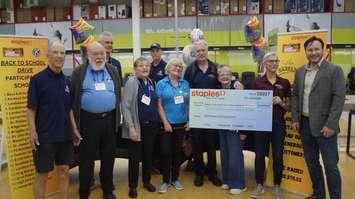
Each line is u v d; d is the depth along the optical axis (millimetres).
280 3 7914
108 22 8203
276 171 3820
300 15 7844
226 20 8016
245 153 5715
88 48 3480
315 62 3225
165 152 4043
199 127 3975
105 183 3742
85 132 3465
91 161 3576
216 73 4059
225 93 3844
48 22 8305
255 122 3775
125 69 8219
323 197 3490
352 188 4090
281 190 4012
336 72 3109
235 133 3945
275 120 3748
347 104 7703
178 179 4324
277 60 3713
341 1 7781
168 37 8078
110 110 3535
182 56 4934
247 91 3762
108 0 8633
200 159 4262
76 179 4680
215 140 4258
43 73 3111
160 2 8078
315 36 3555
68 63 8242
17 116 3656
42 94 3088
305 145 3434
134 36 7410
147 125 3881
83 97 3416
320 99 3188
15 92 3635
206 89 3916
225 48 8094
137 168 3910
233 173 4023
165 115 3986
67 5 8750
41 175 3207
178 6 8078
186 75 4164
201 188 4180
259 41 4582
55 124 3139
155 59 4941
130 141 3871
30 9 8352
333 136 3178
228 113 3861
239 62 8102
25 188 3738
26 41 3717
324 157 3227
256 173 3930
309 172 3521
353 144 6078
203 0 8047
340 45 7852
